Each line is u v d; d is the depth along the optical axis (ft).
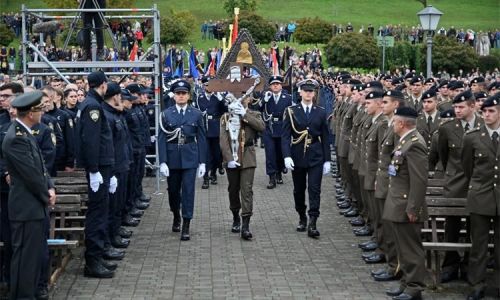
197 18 231.50
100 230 33.71
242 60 63.62
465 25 230.27
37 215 28.12
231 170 42.19
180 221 43.60
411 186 29.63
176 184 42.32
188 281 33.12
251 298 30.53
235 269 35.12
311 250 38.81
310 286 32.27
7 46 175.83
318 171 41.57
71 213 37.68
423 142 29.94
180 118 41.50
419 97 48.37
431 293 31.24
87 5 55.16
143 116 49.08
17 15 196.85
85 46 56.75
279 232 43.14
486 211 30.09
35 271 28.32
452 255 32.99
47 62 51.60
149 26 162.61
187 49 178.40
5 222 30.42
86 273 33.81
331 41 138.82
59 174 40.73
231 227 44.50
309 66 134.00
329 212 49.16
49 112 41.39
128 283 32.86
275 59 89.40
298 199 43.06
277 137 58.39
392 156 31.73
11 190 28.17
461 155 31.71
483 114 30.71
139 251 38.68
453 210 33.12
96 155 32.99
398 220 29.96
